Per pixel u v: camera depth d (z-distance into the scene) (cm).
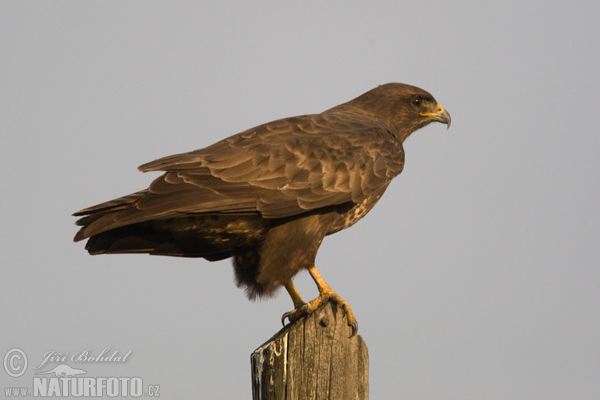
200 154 1132
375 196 1227
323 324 916
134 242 1190
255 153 1133
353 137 1214
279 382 896
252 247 1186
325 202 1143
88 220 1071
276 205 1112
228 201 1091
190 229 1150
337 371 912
